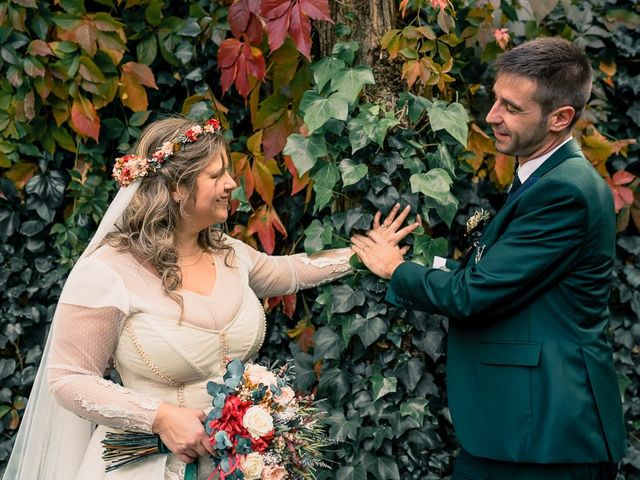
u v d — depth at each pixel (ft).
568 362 6.99
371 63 8.45
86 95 9.59
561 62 6.95
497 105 7.22
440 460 8.93
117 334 7.06
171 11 9.70
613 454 7.07
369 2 8.43
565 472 6.98
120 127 9.68
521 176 7.47
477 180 9.95
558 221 6.91
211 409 7.13
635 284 10.12
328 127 8.32
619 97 10.23
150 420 6.81
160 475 7.02
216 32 9.25
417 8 8.36
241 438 6.77
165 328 7.00
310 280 8.40
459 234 9.80
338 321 8.68
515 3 9.71
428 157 8.46
